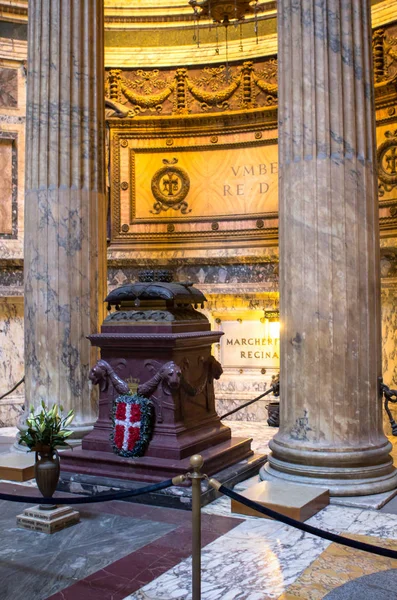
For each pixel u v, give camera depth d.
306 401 6.30
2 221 10.55
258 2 10.97
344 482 6.08
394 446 8.23
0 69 10.62
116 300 7.27
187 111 11.23
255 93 11.01
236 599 4.12
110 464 6.58
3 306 10.51
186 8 11.23
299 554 4.84
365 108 6.51
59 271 7.82
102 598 4.18
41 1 8.04
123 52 11.33
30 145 8.04
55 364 7.77
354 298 6.26
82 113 8.05
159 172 11.18
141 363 6.80
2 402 10.41
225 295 10.80
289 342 6.46
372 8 9.98
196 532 3.94
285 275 6.55
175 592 4.25
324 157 6.33
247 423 10.25
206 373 7.30
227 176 11.03
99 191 8.20
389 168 9.68
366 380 6.29
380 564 4.64
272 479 6.38
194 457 4.00
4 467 7.07
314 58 6.41
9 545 5.14
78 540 5.25
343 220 6.28
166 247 11.10
